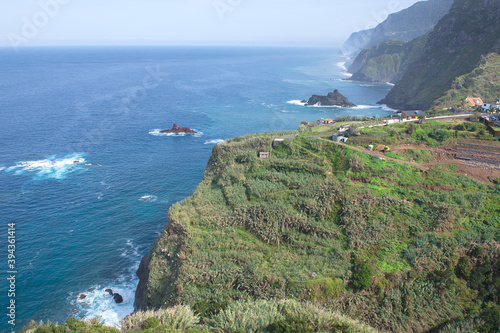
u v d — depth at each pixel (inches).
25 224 3531.0
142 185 4458.7
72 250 3221.0
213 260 2551.7
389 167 2950.3
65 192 4183.1
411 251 2372.0
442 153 3117.6
